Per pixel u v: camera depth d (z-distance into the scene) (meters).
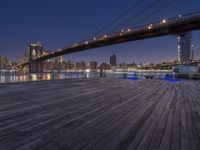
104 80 15.69
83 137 3.08
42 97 6.62
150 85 11.62
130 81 14.84
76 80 15.34
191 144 2.87
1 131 3.27
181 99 6.64
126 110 4.93
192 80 17.05
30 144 2.79
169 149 2.71
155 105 5.59
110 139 3.02
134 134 3.24
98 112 4.68
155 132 3.34
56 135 3.14
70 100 6.18
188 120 4.06
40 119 4.00
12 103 5.50
